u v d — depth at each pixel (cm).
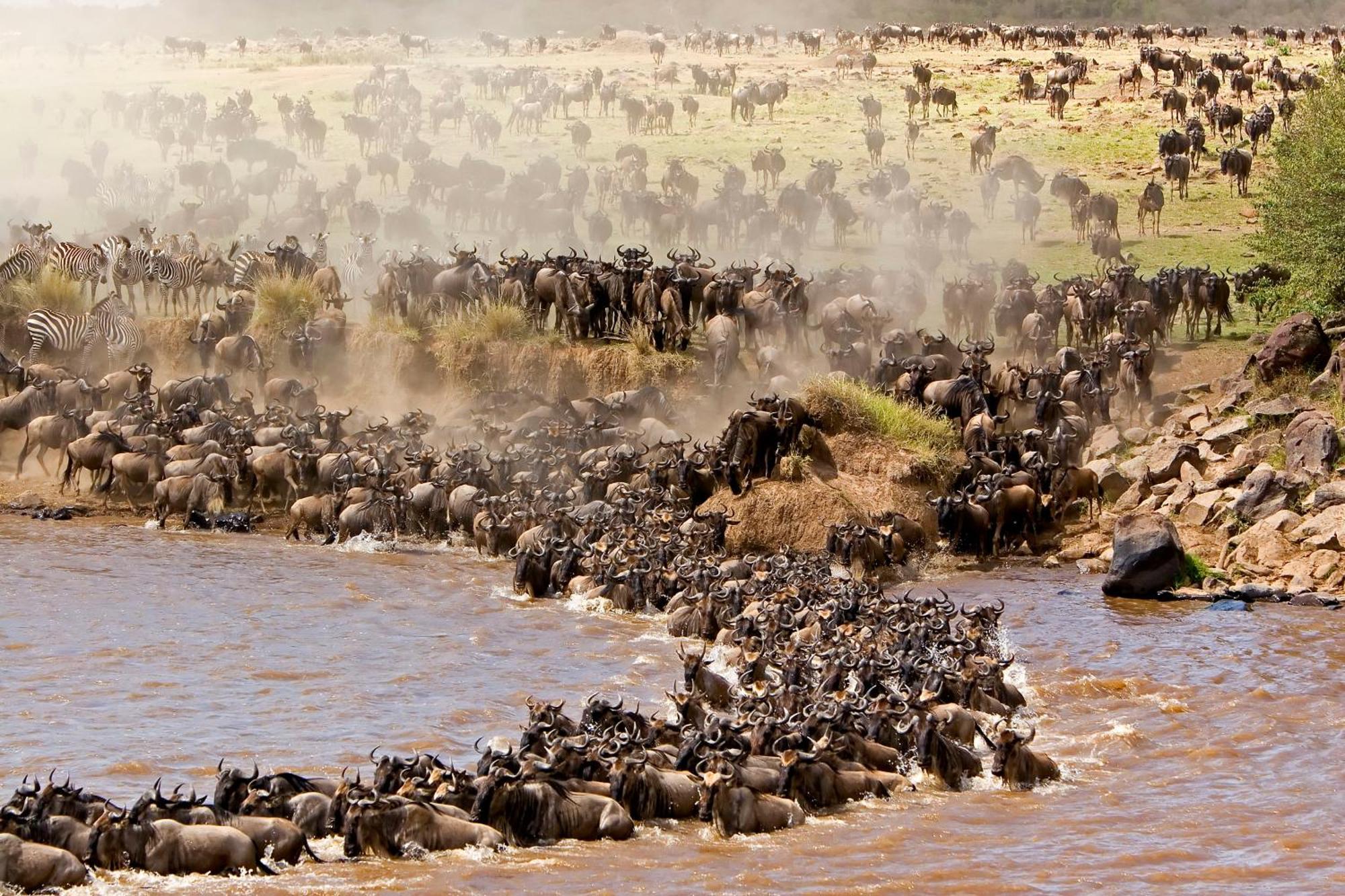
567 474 7431
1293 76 17712
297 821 3506
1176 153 14075
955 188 14112
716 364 8512
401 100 16812
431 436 8231
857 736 4144
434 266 9525
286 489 7719
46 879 3111
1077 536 7350
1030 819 3831
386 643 5344
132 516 7562
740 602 5544
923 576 6788
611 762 3766
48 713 4369
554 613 5888
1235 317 10312
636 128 16462
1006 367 8525
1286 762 4328
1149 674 5203
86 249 10050
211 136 15375
